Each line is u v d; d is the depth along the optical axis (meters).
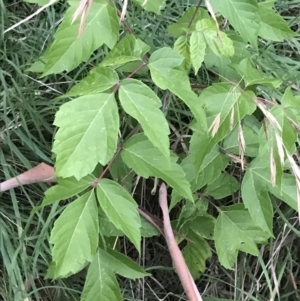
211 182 0.83
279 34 0.89
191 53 0.71
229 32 0.87
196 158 0.72
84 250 0.71
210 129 0.71
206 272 1.07
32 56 1.02
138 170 0.74
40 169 0.90
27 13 1.08
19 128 0.99
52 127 1.01
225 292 1.06
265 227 0.81
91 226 0.71
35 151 0.96
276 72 1.05
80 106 0.64
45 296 0.97
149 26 1.05
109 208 0.71
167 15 1.06
